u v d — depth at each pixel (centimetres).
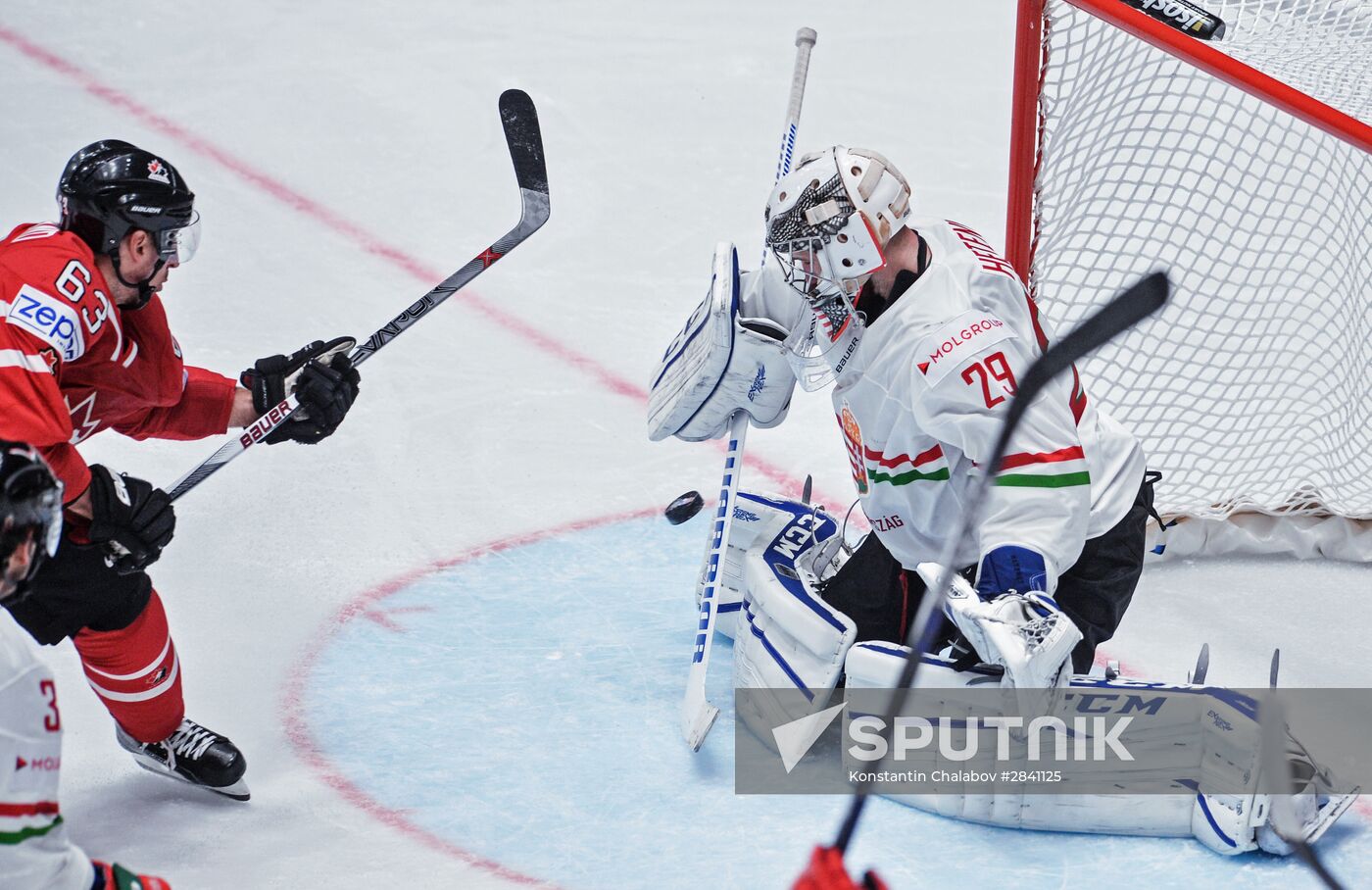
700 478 1573
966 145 2530
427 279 2045
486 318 1938
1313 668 1236
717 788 1055
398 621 1294
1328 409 1566
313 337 1867
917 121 2620
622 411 1722
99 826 1004
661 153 2475
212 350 1811
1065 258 1564
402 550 1416
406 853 972
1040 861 972
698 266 2119
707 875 945
